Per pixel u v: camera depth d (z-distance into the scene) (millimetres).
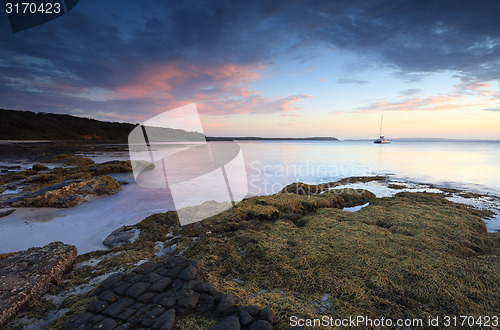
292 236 6723
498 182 21875
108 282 4086
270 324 3359
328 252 5695
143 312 3441
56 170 22172
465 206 13586
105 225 9141
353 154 51125
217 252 5832
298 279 4770
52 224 9250
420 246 6215
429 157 46438
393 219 8461
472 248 6613
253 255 5676
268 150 44219
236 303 3816
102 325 3184
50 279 4656
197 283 4145
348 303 4133
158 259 5520
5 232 8430
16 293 4051
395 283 4602
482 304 4125
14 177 18609
